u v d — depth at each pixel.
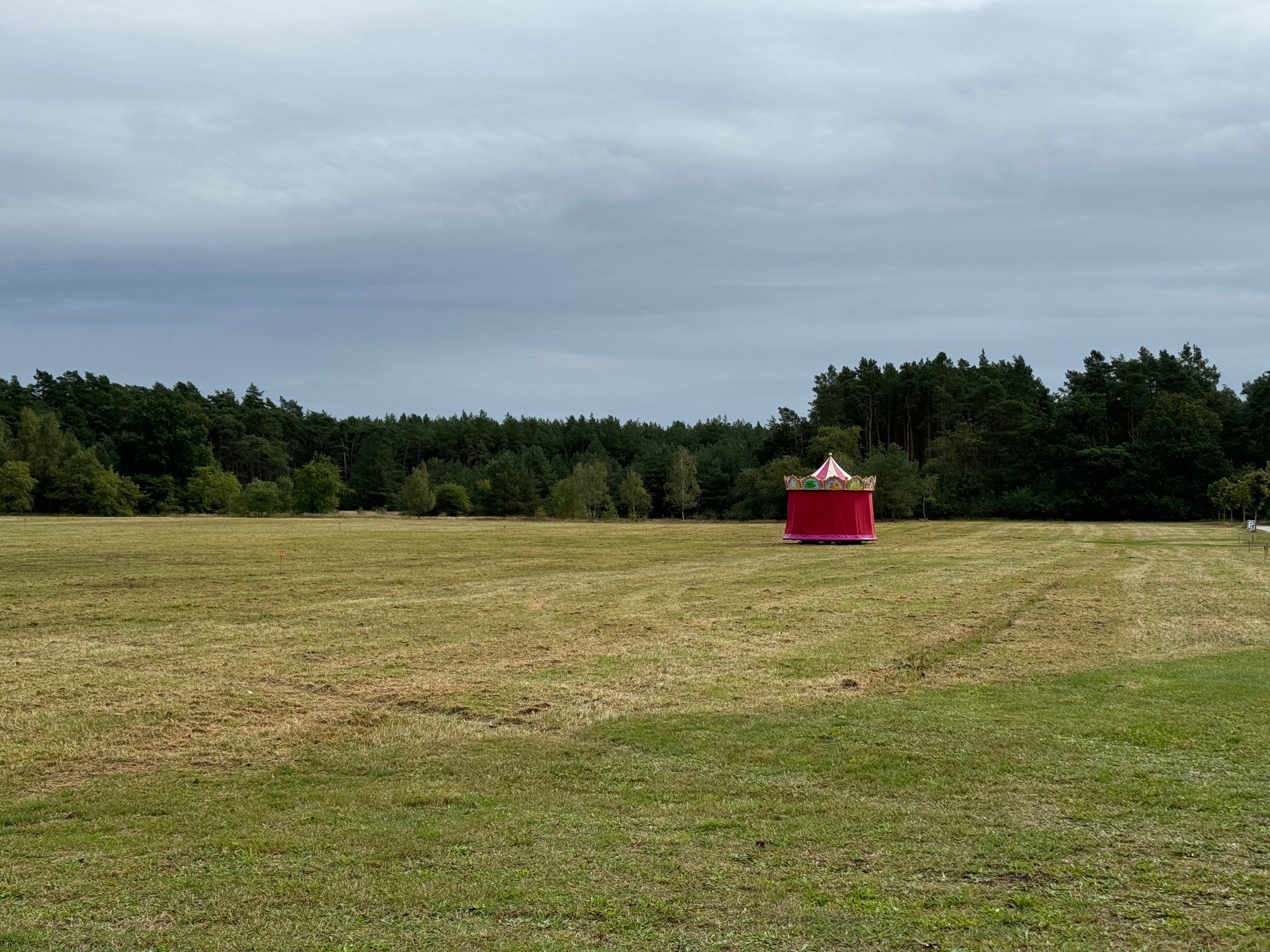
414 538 48.69
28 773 9.07
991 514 94.75
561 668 14.19
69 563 32.22
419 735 10.41
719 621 19.05
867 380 113.06
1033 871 6.41
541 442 146.38
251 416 136.88
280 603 21.77
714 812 7.75
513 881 6.28
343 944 5.39
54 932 5.58
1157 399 96.44
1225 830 7.19
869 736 10.20
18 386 124.25
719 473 110.12
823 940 5.39
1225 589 24.36
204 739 10.27
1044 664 14.29
